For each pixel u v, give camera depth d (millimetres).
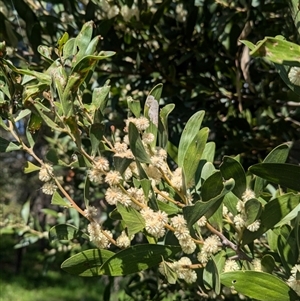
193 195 266
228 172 242
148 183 233
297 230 225
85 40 251
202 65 488
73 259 240
